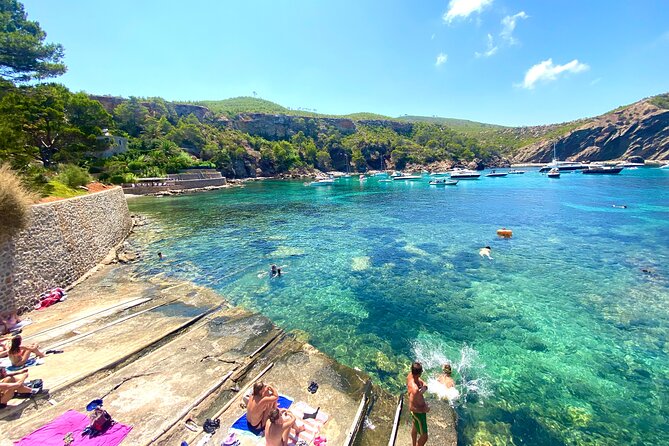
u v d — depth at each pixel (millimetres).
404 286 17469
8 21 42500
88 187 30703
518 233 28547
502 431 8172
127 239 28297
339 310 14867
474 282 17844
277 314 14484
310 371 9953
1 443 6664
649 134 144875
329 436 7379
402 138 184625
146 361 10211
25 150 25859
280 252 23922
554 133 189875
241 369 9953
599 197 49469
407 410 8602
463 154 168750
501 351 11570
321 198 59312
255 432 7090
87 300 15070
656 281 17359
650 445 7793
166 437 7141
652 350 11445
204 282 18094
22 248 13289
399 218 37094
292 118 164250
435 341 12281
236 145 114812
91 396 8398
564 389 9633
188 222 36250
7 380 7973
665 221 31641
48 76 44375
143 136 93438
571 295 15945
